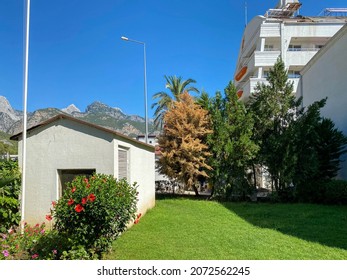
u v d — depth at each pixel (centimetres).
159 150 1455
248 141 1302
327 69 1574
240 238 654
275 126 1349
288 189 1313
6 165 649
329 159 1308
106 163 674
